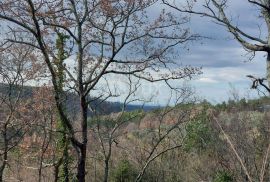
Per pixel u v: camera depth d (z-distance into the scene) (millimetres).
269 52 8828
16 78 14461
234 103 15328
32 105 14000
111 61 12539
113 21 12406
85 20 12570
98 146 18797
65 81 12828
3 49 11938
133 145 20656
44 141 13375
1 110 14562
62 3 12094
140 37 12977
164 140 19484
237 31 9086
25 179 15938
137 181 16250
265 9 8844
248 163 12875
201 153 17938
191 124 17031
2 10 10906
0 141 14750
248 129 14336
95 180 19250
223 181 14180
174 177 18906
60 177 14516
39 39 10836
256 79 8375
